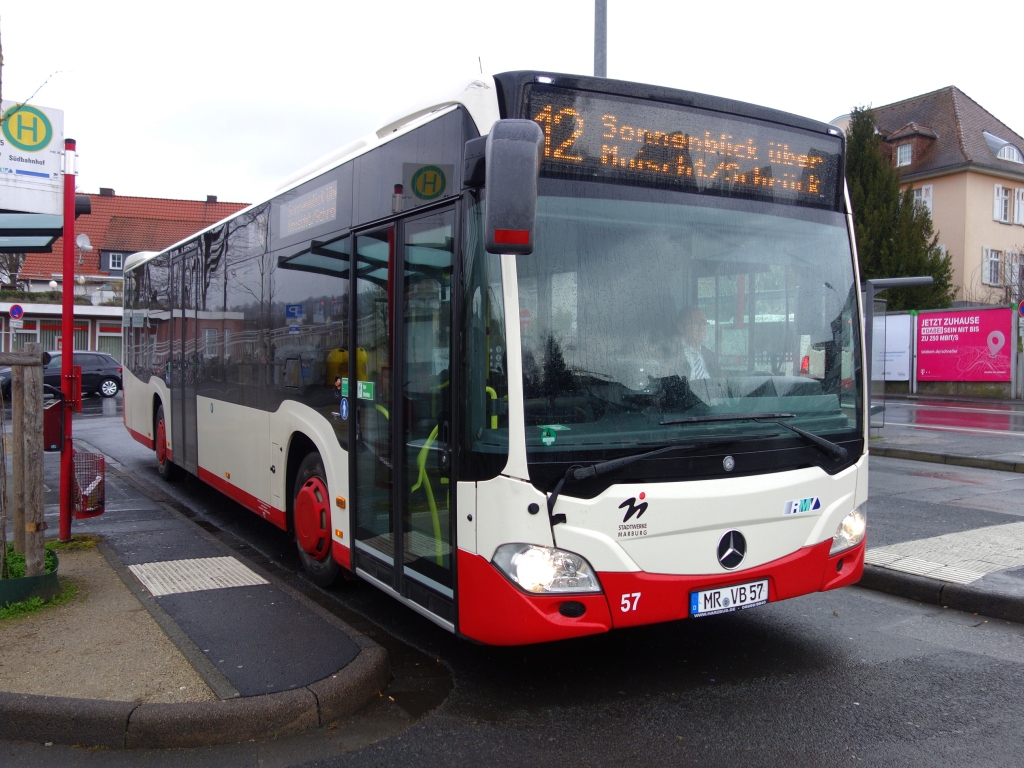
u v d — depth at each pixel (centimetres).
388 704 423
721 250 443
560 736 388
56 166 652
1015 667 477
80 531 761
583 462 389
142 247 4900
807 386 459
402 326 474
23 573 541
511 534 384
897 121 4369
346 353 547
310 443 636
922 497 986
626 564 393
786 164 471
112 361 3030
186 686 398
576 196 409
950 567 638
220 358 824
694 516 406
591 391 398
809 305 467
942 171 3969
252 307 733
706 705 424
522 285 390
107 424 2006
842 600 610
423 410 449
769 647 509
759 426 432
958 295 3872
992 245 4028
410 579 463
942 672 469
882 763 362
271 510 688
